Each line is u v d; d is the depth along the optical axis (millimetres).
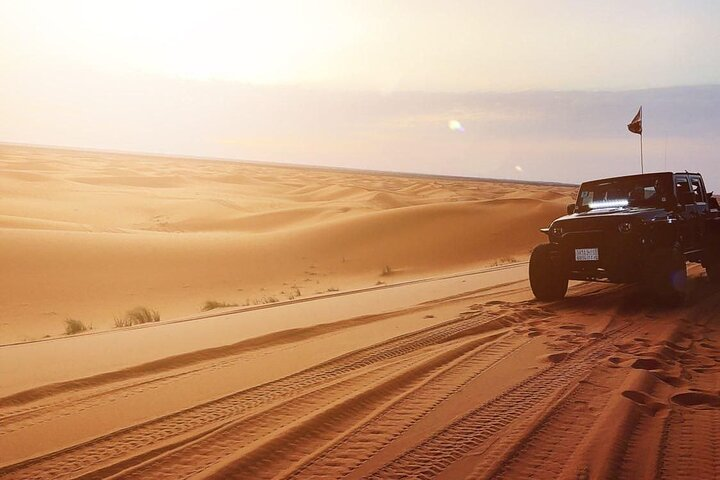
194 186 119312
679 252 9961
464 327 8484
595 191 11969
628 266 9977
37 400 5777
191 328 9766
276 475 3912
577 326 8422
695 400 5117
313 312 10836
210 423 4973
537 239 43500
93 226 48594
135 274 29781
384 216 49938
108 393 5938
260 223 64812
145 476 3980
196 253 35906
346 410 5117
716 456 3951
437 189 137625
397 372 6227
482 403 5172
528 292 12352
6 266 27781
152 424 4996
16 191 76625
